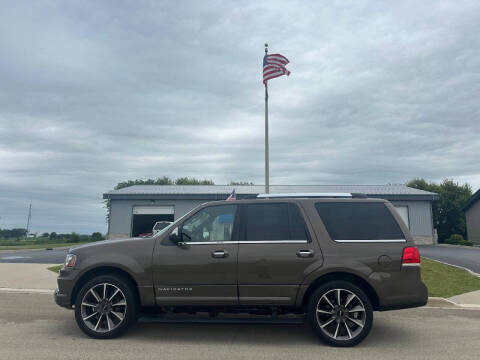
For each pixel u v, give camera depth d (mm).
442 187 48656
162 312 5680
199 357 4691
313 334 5859
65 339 5449
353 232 5441
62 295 5535
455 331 6125
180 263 5438
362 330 5113
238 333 5902
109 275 5582
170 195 32438
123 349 4984
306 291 5344
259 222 5613
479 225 37812
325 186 36000
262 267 5340
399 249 5305
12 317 6887
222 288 5367
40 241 42250
